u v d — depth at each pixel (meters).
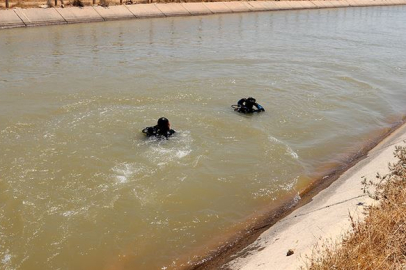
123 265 6.40
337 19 43.28
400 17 47.81
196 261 6.43
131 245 6.83
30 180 8.54
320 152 10.52
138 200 8.03
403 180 6.61
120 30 29.80
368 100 14.88
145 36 27.55
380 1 64.50
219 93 14.72
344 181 8.05
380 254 4.84
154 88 15.02
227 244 6.82
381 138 11.45
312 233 5.84
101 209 7.70
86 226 7.23
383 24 40.19
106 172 8.95
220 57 21.36
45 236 6.95
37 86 15.08
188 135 10.93
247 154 10.09
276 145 10.63
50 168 9.03
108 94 14.16
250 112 12.74
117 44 24.33
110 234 7.06
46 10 32.00
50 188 8.29
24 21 30.22
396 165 7.33
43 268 6.29
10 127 11.10
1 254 6.52
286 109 13.41
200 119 12.05
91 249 6.71
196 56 21.47
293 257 5.27
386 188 6.37
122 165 9.27
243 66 19.36
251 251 6.09
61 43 24.09
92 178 8.70
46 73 17.11
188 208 7.88
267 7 48.16
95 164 9.27
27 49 22.09
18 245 6.73
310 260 4.96
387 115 13.50
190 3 42.09
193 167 9.34
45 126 11.26
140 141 10.45
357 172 8.35
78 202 7.87
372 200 6.39
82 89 14.75
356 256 4.75
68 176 8.74
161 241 6.95
